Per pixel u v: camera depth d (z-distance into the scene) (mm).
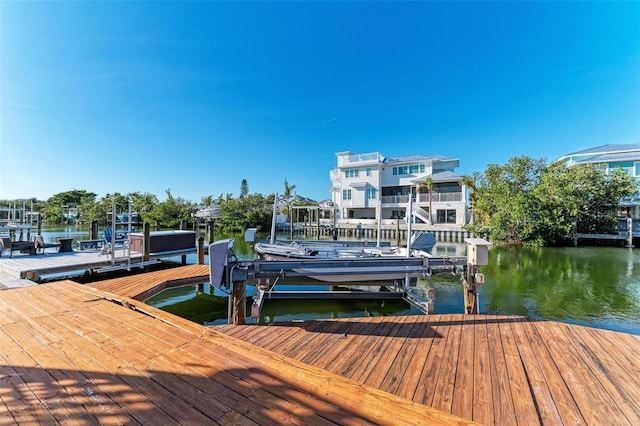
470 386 2629
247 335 3896
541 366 3002
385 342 3652
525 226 18406
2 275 7320
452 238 22000
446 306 6863
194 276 7344
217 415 1694
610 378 2768
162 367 2270
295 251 8875
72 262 8062
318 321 4449
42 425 1588
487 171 22953
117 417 1663
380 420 1677
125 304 4047
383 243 10852
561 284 9000
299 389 1991
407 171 28719
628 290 8320
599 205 18719
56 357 2422
